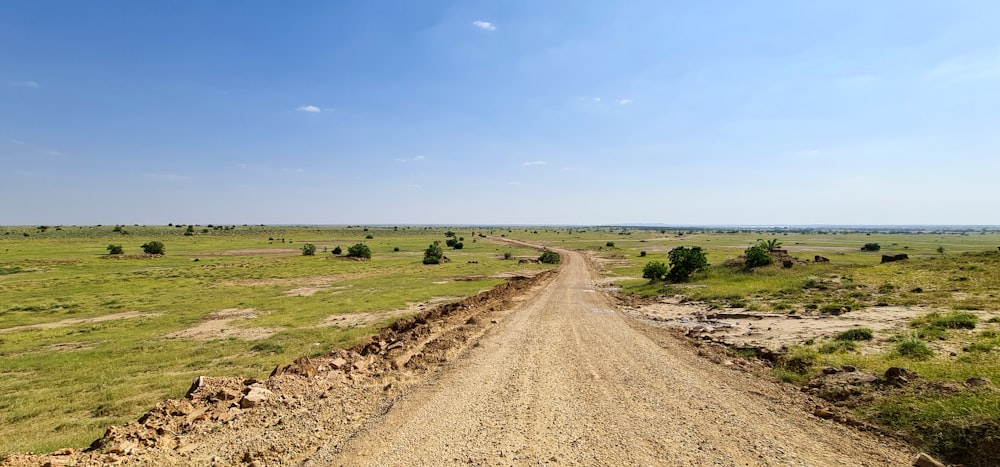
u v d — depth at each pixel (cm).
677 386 1101
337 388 1147
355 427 859
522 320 2300
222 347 2042
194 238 13962
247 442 798
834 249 10644
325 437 812
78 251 8444
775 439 762
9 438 1023
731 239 17200
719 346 1636
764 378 1178
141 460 732
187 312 3075
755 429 809
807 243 14112
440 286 4312
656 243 14175
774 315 2211
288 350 1942
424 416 906
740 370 1272
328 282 4872
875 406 875
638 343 1692
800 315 2136
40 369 1748
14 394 1414
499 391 1076
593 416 891
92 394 1387
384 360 1525
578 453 720
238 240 13775
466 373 1260
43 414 1212
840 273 3509
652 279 4319
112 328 2600
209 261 7431
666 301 3092
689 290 3434
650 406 949
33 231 16325
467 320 2339
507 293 3722
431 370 1323
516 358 1443
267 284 4728
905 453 699
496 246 12750
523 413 916
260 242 13025
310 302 3441
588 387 1100
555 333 1914
